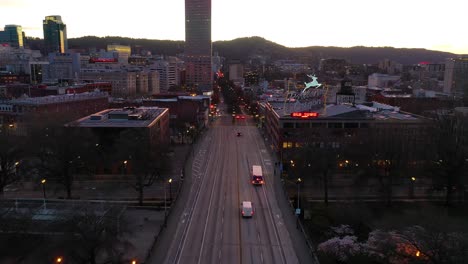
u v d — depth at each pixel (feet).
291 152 378.94
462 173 292.20
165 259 203.00
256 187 330.75
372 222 252.42
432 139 355.77
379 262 190.19
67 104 539.70
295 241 225.97
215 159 434.30
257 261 201.98
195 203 289.33
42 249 195.31
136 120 404.98
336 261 197.67
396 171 308.40
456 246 164.86
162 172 339.16
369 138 332.80
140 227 244.42
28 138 341.62
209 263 199.62
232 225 248.73
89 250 183.93
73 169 318.04
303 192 313.53
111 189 321.11
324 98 495.00
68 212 218.59
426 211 268.41
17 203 235.40
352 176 356.59
